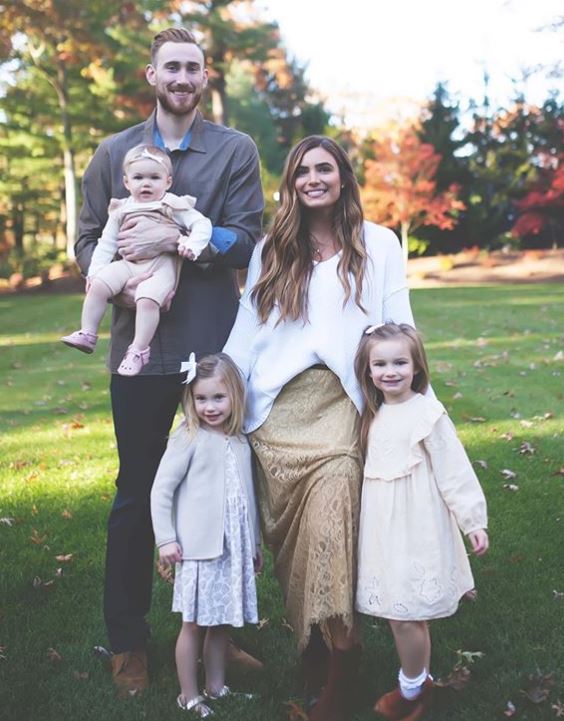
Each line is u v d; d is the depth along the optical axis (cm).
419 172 3456
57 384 988
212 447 287
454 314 1678
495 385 864
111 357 320
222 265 307
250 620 286
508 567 403
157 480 287
